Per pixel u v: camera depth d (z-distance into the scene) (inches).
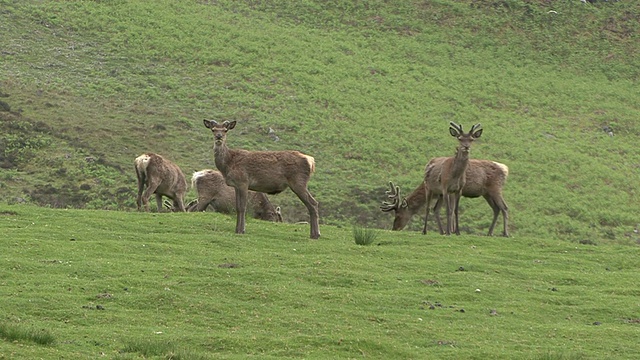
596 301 1017.5
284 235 1266.0
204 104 3272.6
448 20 4458.7
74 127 2834.6
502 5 4645.7
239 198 1249.4
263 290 925.2
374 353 765.3
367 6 4530.0
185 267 1008.9
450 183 1398.9
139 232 1245.7
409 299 957.8
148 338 750.5
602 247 1391.5
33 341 703.1
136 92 3282.5
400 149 3070.9
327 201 2527.1
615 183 2999.5
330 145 3041.3
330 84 3607.3
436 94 3639.3
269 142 2984.7
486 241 1366.9
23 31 3695.9
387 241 1301.7
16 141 2625.5
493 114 3521.2
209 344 752.3
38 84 3191.4
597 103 3774.6
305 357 737.6
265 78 3595.0
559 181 2930.6
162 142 2844.5
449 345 802.8
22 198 2237.9
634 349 831.1
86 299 859.4
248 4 4443.9
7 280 908.0
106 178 2463.1
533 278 1128.8
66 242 1115.3
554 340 850.1
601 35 4468.5
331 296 931.3
